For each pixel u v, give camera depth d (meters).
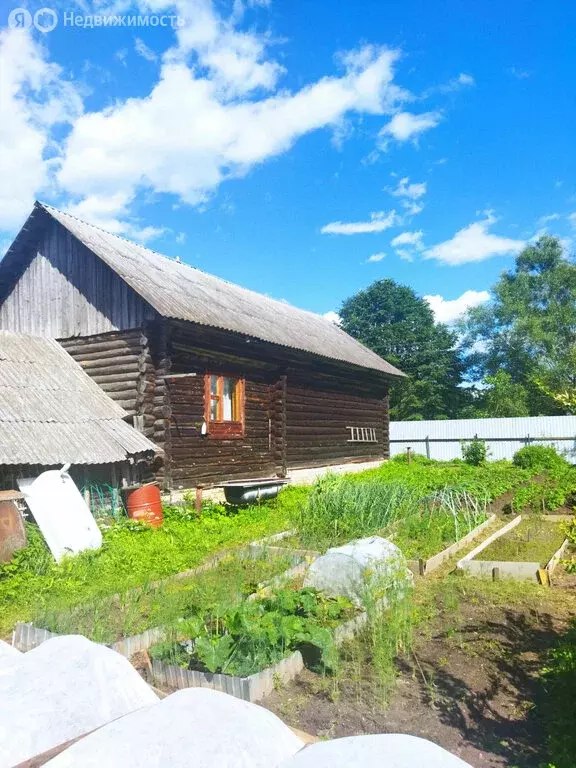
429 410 45.56
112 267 12.52
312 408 19.00
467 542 9.83
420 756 1.90
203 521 11.32
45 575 7.92
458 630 5.93
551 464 21.47
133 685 2.68
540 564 7.95
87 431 10.78
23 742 2.22
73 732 2.32
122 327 12.86
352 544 6.97
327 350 18.84
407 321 47.03
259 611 5.51
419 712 4.34
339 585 6.46
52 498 9.05
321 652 5.11
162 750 1.98
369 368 21.52
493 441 28.53
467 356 47.66
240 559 8.29
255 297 21.12
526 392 38.91
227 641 4.95
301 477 17.88
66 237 13.94
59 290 13.88
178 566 8.36
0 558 8.00
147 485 11.09
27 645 5.60
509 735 4.05
